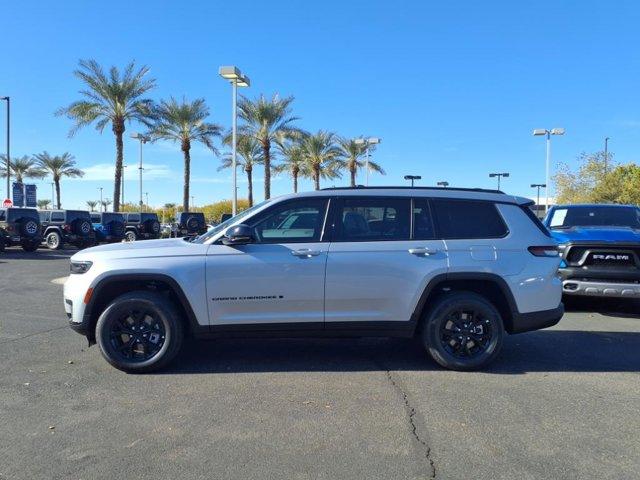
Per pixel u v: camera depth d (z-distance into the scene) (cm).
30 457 378
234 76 2112
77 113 3038
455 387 522
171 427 428
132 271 545
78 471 358
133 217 3250
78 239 2550
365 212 576
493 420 443
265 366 589
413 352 647
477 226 580
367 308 561
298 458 377
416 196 583
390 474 355
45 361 607
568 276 862
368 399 489
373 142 3369
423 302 561
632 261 843
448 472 358
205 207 6159
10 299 1034
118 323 558
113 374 560
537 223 594
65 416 450
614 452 388
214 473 356
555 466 367
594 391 513
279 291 552
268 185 3591
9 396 496
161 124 3497
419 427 428
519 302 568
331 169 4509
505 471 360
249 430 422
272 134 3559
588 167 3881
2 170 4988
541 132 3278
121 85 3036
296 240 562
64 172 5312
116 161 3158
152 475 353
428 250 561
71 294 559
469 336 570
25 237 2269
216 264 549
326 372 568
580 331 773
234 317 555
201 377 550
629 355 641
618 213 1041
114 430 422
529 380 545
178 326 556
